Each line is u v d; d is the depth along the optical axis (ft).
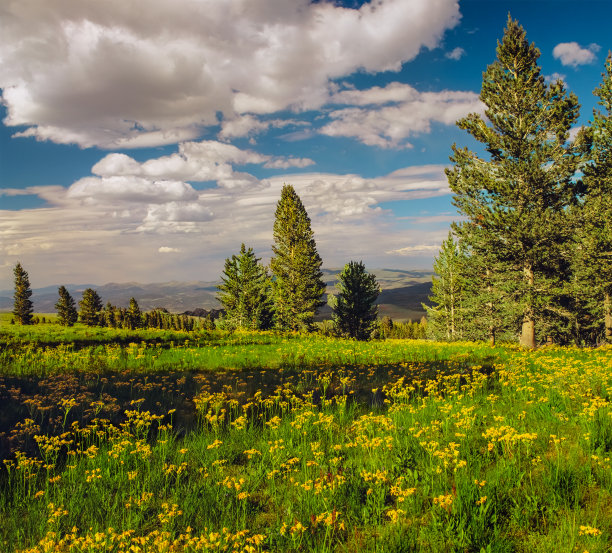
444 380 31.60
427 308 142.61
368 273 141.18
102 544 11.66
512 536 12.00
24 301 249.96
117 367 41.75
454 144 82.07
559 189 75.00
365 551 11.78
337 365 44.19
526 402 22.68
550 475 14.03
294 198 144.46
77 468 18.38
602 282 73.72
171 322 335.88
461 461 14.89
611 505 12.82
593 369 27.78
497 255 80.69
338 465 17.40
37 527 13.67
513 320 80.79
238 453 19.86
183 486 16.58
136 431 22.50
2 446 20.61
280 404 27.14
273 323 158.20
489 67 77.61
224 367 42.42
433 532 12.21
